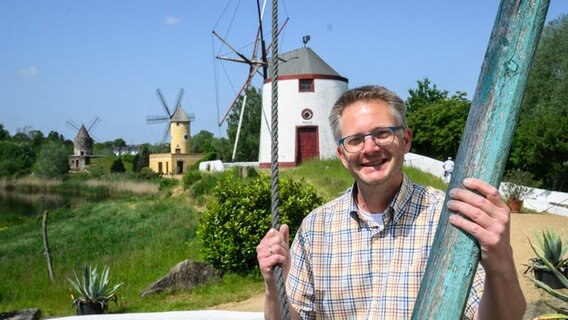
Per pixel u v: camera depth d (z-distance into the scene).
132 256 16.31
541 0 1.71
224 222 12.85
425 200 2.70
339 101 2.77
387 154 2.63
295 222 12.77
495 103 1.75
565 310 6.78
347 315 2.73
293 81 34.84
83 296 10.89
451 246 1.81
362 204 2.77
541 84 31.94
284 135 34.88
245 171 30.69
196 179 33.84
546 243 9.72
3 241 26.08
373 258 2.69
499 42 1.75
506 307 2.00
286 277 2.64
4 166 80.00
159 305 11.20
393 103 2.66
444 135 36.84
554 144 27.72
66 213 33.91
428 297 1.81
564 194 20.27
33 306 12.04
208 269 12.66
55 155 72.50
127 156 96.69
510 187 20.92
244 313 7.74
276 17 2.38
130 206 32.56
